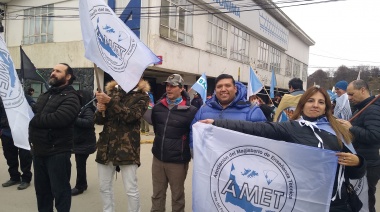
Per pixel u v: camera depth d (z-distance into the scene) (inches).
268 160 90.5
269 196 90.2
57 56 620.4
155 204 142.1
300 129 91.9
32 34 663.1
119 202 173.9
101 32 118.6
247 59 907.4
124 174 131.6
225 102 119.6
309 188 87.7
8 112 133.3
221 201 93.7
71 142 134.0
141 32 539.5
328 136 89.4
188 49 624.4
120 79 119.7
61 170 129.5
